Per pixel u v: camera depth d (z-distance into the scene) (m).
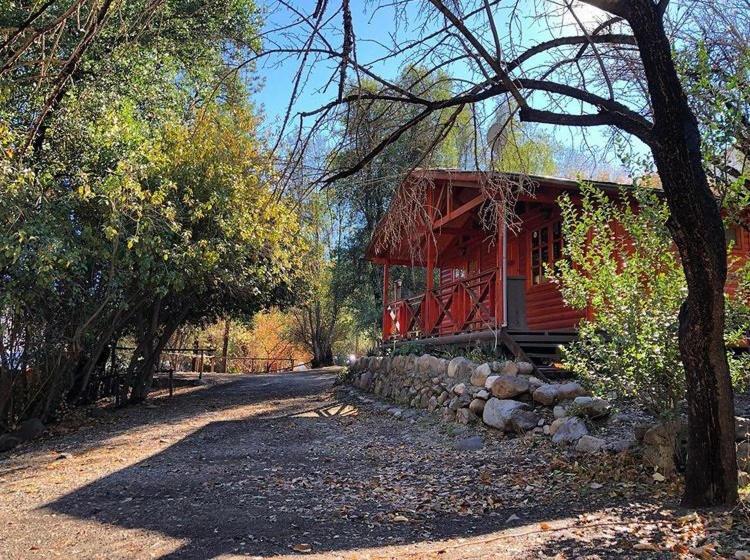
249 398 13.57
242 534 4.26
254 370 31.56
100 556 3.89
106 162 9.55
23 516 5.00
